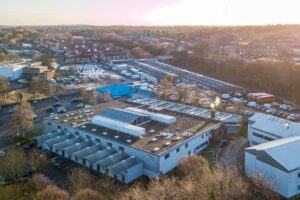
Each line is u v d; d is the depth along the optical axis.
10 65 144.88
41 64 157.25
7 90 113.94
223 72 153.00
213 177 45.09
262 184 45.44
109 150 60.72
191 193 41.62
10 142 70.00
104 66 172.50
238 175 53.16
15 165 54.38
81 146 63.06
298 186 51.16
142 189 50.25
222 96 114.75
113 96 110.75
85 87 120.75
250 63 149.75
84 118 75.06
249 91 122.81
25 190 49.09
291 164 50.56
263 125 69.44
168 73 145.50
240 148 69.00
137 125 70.19
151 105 89.75
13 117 78.56
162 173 56.56
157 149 57.69
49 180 51.75
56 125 72.12
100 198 43.59
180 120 75.06
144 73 148.00
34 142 67.69
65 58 189.88
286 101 113.69
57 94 112.75
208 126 71.69
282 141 58.00
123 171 53.62
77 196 43.28
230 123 77.62
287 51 196.00
